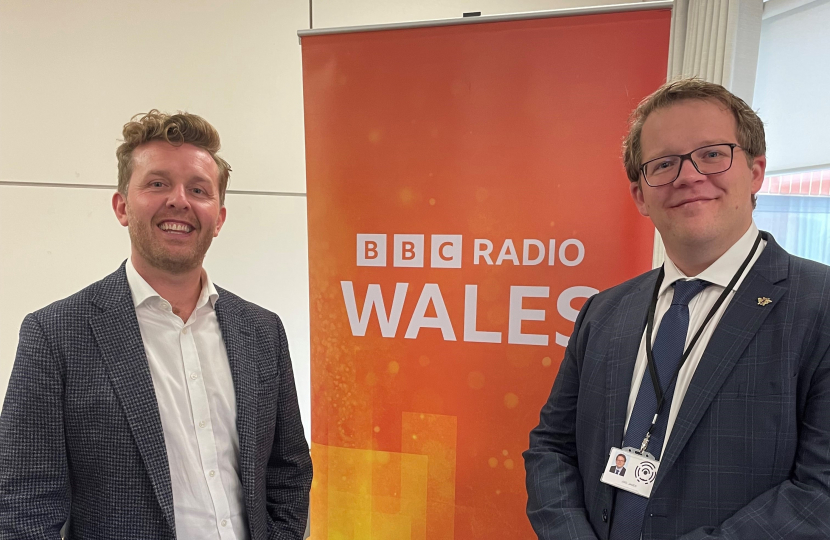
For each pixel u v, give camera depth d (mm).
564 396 1241
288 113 2439
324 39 1700
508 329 1666
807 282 902
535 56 1570
